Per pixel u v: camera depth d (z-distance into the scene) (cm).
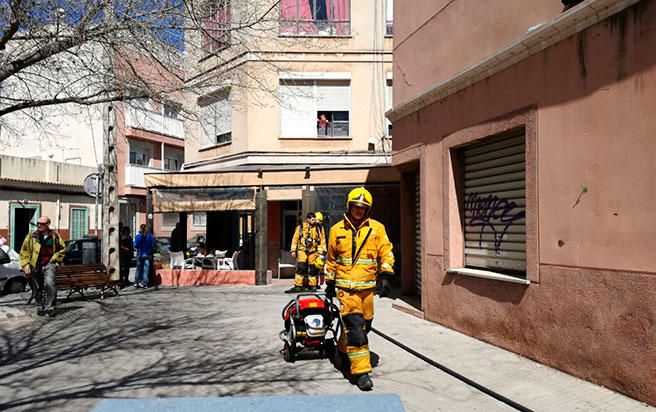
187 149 1850
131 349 691
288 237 1619
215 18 969
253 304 1060
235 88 1270
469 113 730
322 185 1372
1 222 2328
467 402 480
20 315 932
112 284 1182
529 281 596
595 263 506
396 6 1002
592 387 496
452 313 771
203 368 599
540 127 584
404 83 963
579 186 526
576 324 528
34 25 830
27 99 1013
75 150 3061
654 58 448
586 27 518
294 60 1555
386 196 1392
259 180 1395
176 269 1480
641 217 458
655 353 442
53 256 945
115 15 878
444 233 795
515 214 669
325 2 1602
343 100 1609
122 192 3078
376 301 1065
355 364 524
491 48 704
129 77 987
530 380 526
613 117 489
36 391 520
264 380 551
